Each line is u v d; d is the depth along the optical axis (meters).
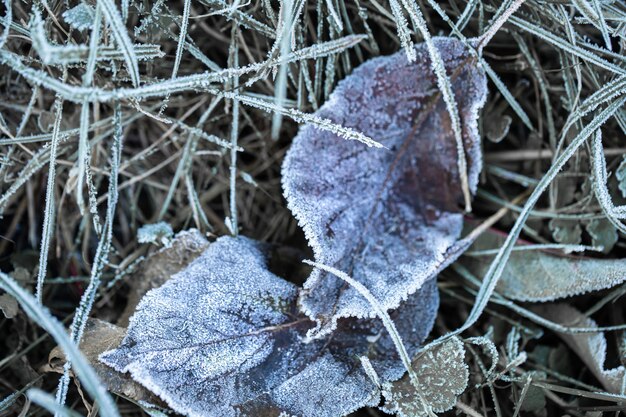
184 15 0.33
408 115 0.34
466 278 0.35
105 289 0.35
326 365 0.33
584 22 0.34
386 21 0.35
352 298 0.33
